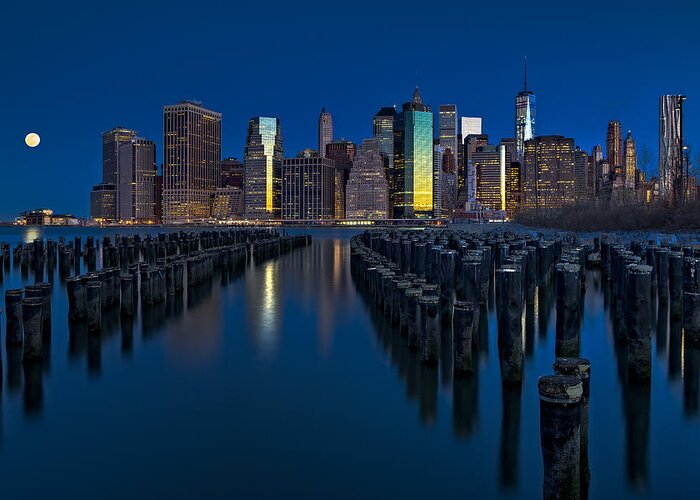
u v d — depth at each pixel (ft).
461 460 31.40
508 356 42.93
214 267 132.46
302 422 36.78
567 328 46.60
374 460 31.42
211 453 32.32
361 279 108.47
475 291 60.23
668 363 49.44
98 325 61.52
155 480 29.32
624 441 33.32
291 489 28.35
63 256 133.18
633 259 60.13
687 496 27.40
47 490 28.48
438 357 48.49
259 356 53.21
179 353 54.34
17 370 48.47
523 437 34.32
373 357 52.37
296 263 158.81
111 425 36.45
